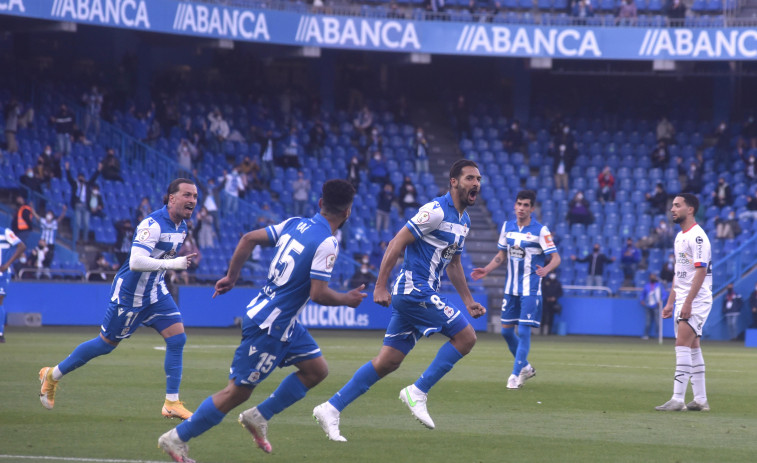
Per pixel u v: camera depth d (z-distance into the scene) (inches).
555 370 2005.4
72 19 3540.8
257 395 1403.8
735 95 4867.1
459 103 4643.2
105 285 3361.2
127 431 1045.8
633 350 2819.9
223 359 2046.0
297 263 855.1
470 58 4948.3
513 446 998.4
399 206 4163.4
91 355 1167.6
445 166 4591.5
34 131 3799.2
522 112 4864.7
